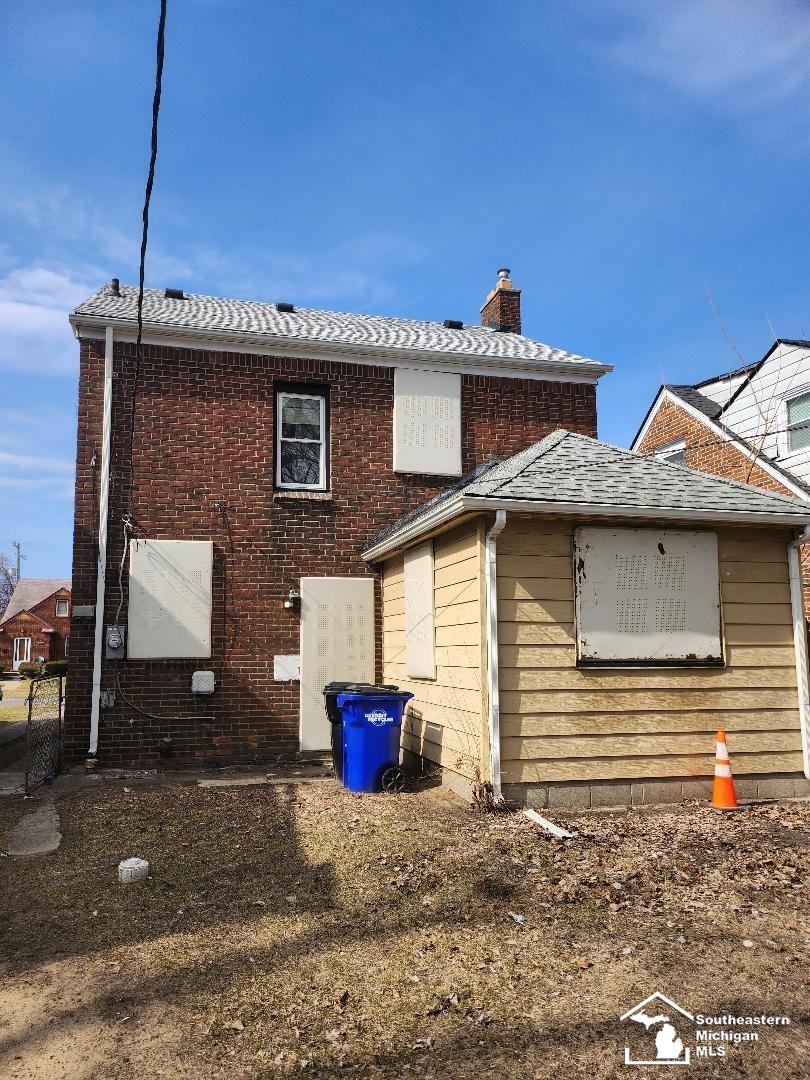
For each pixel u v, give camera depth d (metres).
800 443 13.90
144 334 11.19
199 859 6.30
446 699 8.58
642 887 5.38
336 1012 3.81
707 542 8.14
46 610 54.94
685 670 7.92
